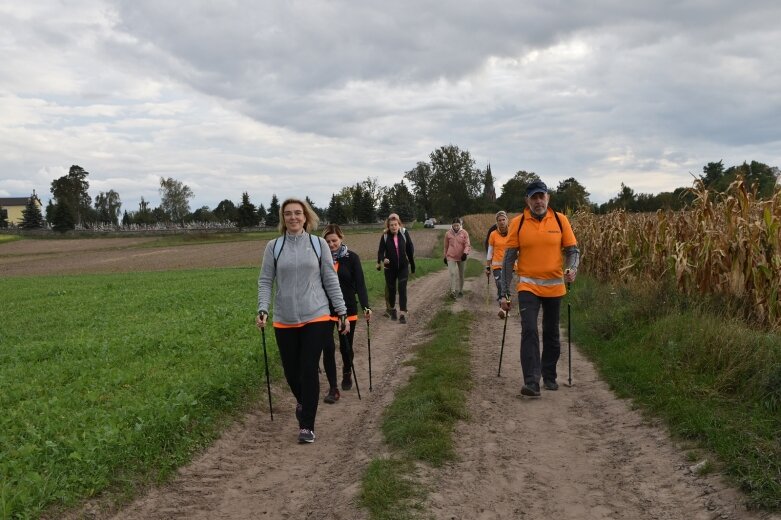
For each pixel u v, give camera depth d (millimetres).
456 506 4238
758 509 3828
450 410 6039
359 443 5656
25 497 4109
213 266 43562
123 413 5863
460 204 137750
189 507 4562
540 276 6957
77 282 27484
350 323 7914
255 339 9625
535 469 4895
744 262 8531
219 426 6086
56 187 133750
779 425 4980
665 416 5625
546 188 6930
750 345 6492
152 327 11617
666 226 11820
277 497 4715
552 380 7141
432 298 16156
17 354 9594
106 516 4312
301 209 5996
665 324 8086
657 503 4230
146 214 134125
